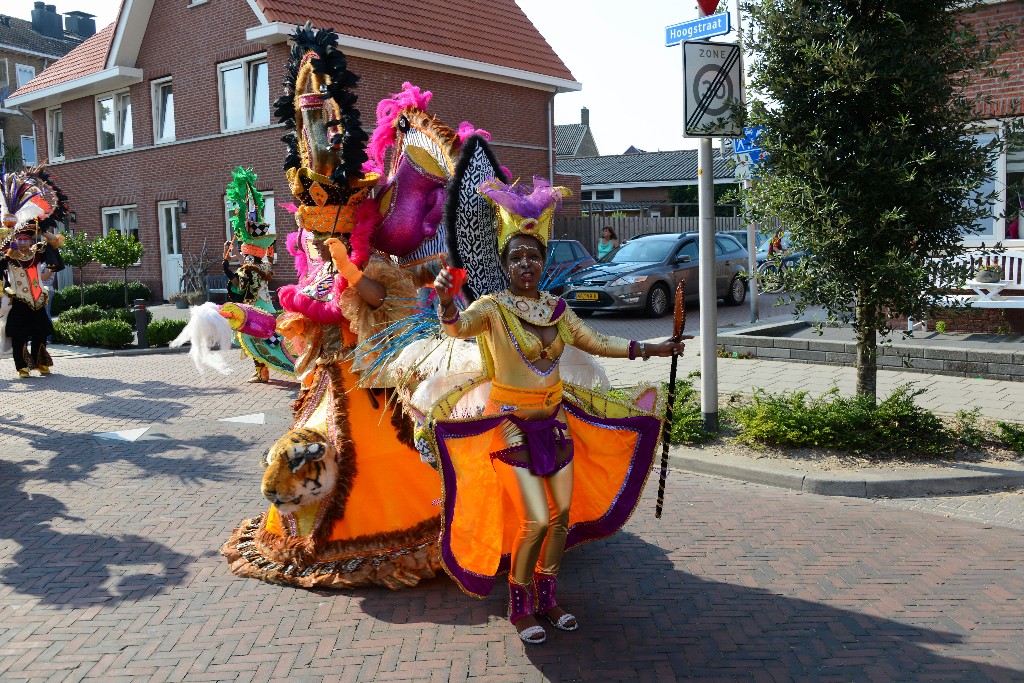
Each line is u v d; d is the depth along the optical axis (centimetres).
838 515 600
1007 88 1178
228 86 2202
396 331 463
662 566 513
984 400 884
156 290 2461
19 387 1132
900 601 461
